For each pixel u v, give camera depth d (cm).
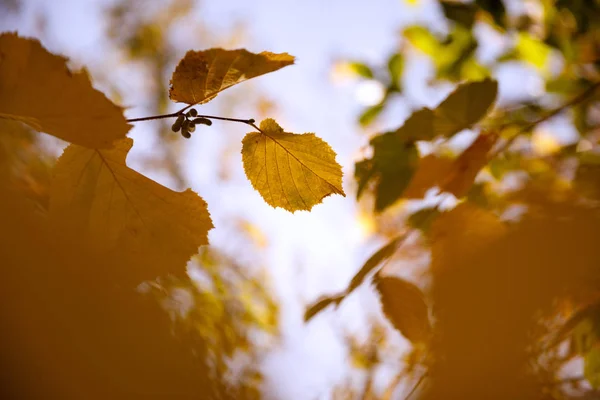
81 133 53
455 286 63
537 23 113
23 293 52
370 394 82
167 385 56
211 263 86
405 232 69
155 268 59
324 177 61
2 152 62
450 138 70
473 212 66
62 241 56
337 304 69
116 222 59
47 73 52
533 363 63
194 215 60
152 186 60
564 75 109
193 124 57
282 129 60
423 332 68
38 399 51
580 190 67
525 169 85
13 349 51
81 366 52
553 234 62
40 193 62
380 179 73
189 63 55
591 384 67
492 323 62
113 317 55
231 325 78
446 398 61
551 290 61
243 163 61
